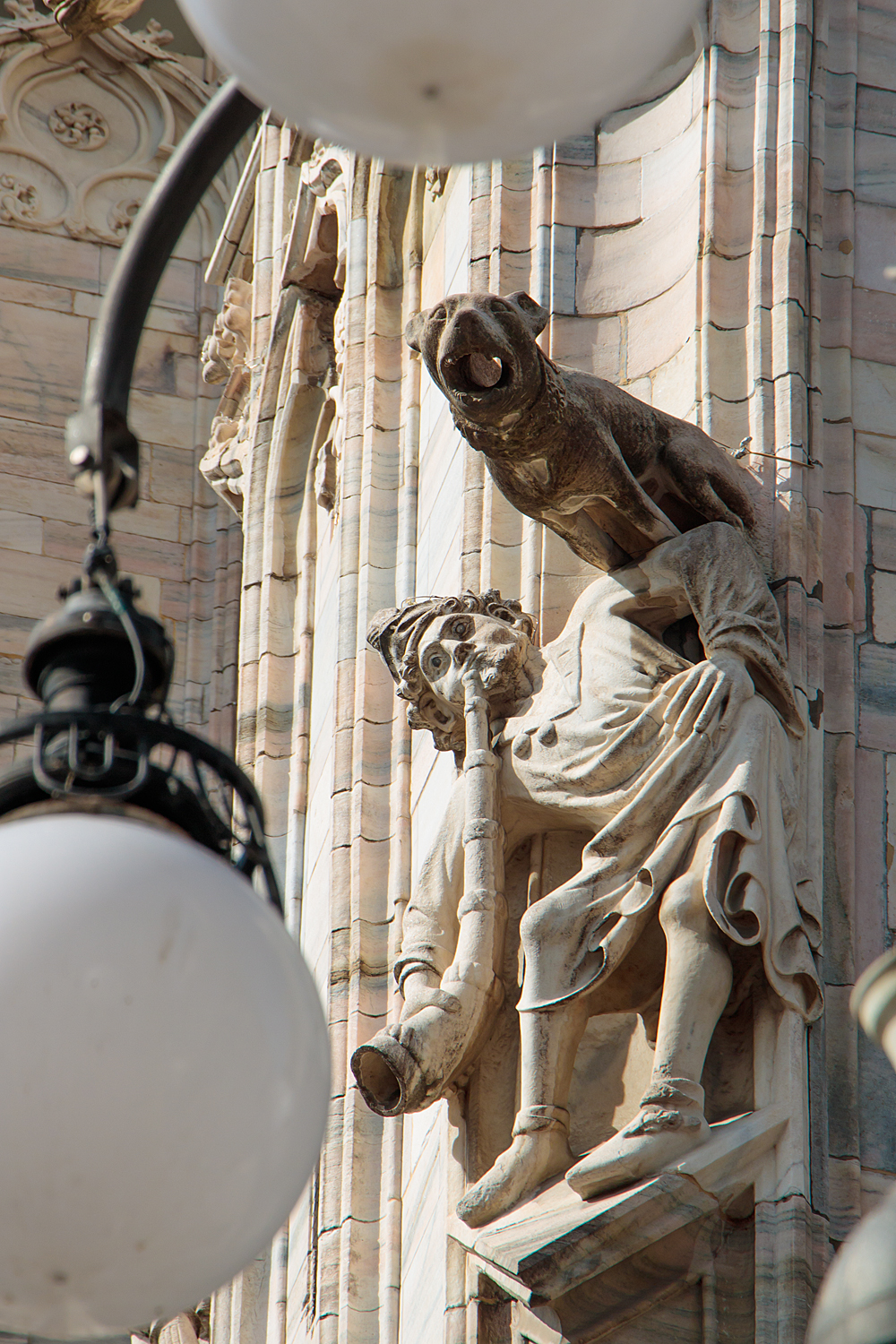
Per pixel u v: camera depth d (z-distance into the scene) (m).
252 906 8.30
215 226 39.22
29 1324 8.26
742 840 14.31
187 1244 8.06
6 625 35.53
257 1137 8.12
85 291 38.16
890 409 17.45
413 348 14.90
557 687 15.83
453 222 21.88
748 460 16.88
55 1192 7.83
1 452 36.69
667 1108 13.81
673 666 15.46
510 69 9.29
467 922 15.43
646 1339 13.52
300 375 28.69
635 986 14.70
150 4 40.16
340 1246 19.41
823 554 16.70
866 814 15.91
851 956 15.26
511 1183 14.16
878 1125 14.76
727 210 17.89
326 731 25.45
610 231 18.80
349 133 9.66
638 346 18.22
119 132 39.38
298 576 28.80
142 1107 7.87
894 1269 7.04
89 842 8.11
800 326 17.34
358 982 20.81
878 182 18.33
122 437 9.70
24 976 7.82
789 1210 13.62
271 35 9.31
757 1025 14.26
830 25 18.86
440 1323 16.44
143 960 7.93
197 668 35.72
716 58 18.44
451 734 16.38
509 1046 15.31
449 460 20.98
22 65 39.06
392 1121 19.58
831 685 16.23
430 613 16.62
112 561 9.34
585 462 15.34
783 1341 13.27
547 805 15.41
